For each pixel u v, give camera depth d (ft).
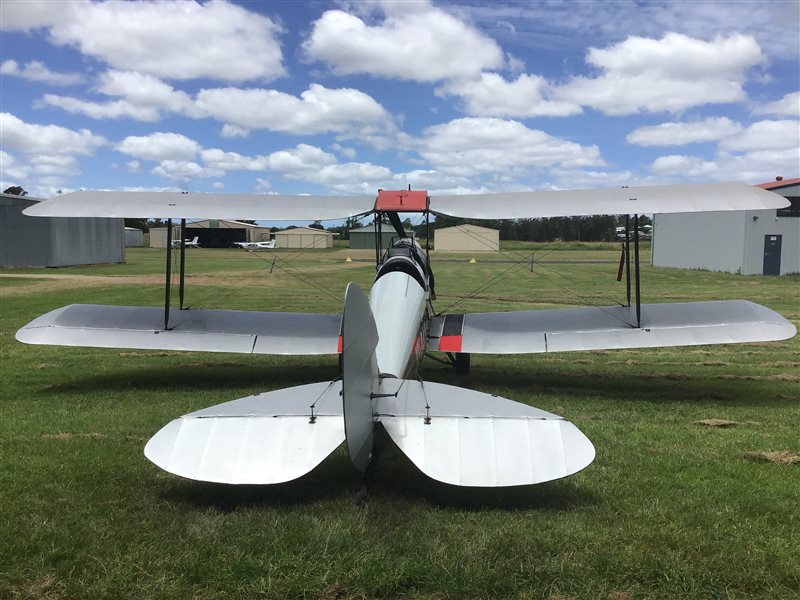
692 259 103.04
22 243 96.89
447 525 11.71
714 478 14.43
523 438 11.93
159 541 11.00
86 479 13.98
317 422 12.38
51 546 10.77
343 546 10.77
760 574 10.00
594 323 24.13
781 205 19.54
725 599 9.39
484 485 11.00
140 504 12.64
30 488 13.42
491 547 10.79
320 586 9.62
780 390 24.95
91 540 11.03
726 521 12.03
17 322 41.86
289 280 77.77
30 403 21.90
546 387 25.58
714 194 20.44
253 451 11.64
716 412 21.25
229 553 10.54
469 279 79.25
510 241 182.39
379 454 14.49
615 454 16.14
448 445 11.82
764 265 90.27
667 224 110.52
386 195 22.54
